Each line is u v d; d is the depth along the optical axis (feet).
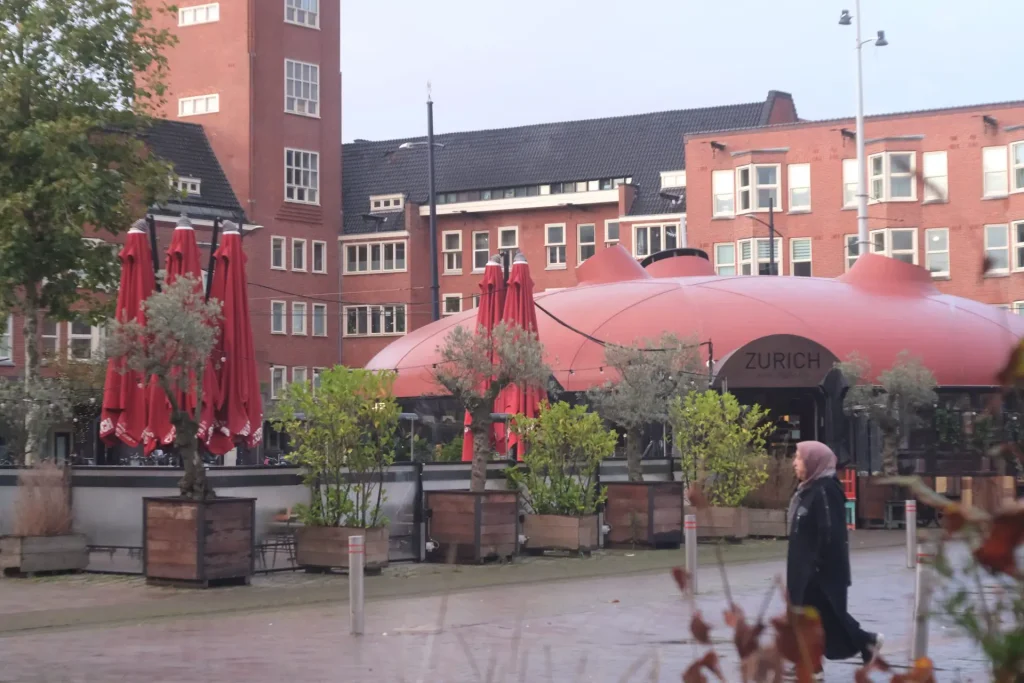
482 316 85.35
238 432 57.00
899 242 180.65
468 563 58.65
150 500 51.16
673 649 35.14
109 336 50.42
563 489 64.39
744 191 192.13
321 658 33.68
